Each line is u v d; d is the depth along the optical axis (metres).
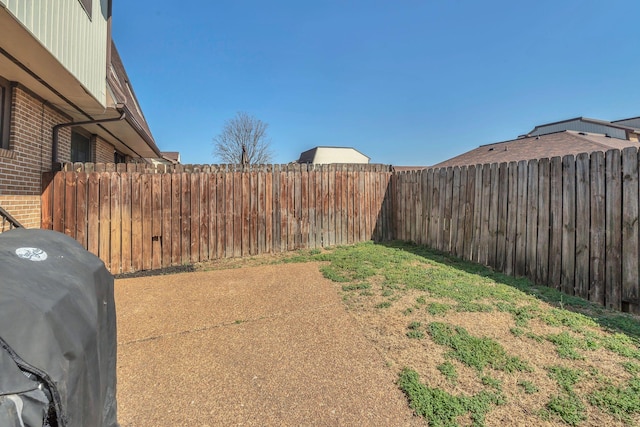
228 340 3.15
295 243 7.23
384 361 2.70
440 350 2.80
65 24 4.09
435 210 6.89
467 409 2.09
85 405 1.28
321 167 7.50
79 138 7.62
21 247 1.51
